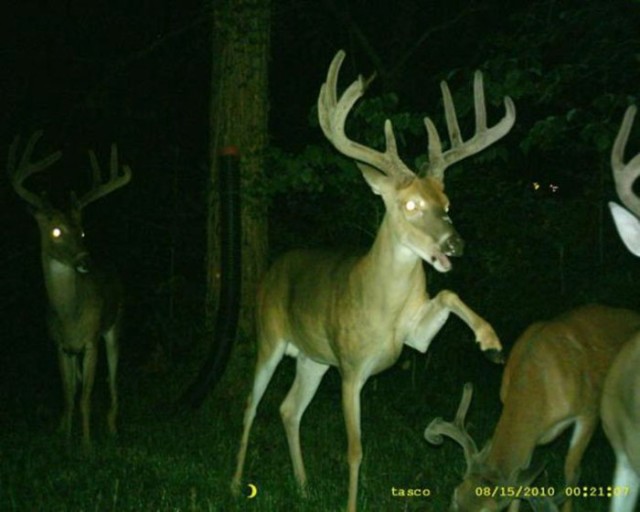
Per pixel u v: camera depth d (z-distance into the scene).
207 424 9.33
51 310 9.16
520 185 11.02
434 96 15.90
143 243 14.55
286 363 10.54
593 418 6.53
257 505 6.93
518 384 6.32
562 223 10.67
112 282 9.98
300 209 11.30
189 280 14.08
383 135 8.93
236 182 9.69
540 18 9.41
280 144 15.38
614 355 6.53
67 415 9.15
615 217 4.86
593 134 7.86
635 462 5.22
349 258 7.18
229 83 9.85
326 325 7.11
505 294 10.89
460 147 6.53
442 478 7.56
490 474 5.82
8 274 14.02
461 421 6.02
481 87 6.57
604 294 10.28
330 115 6.53
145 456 8.16
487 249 10.77
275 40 16.19
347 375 6.90
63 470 7.74
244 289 9.87
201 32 15.29
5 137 14.85
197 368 10.41
